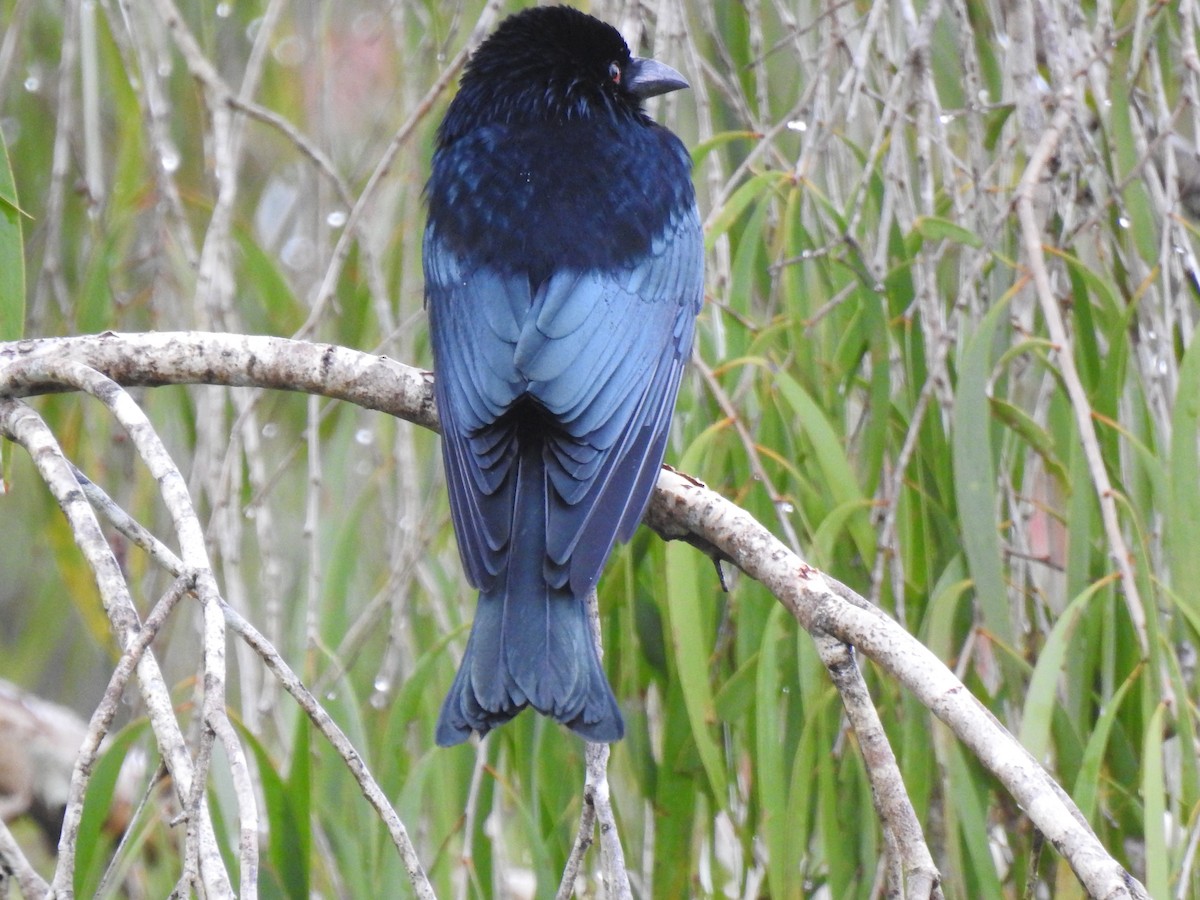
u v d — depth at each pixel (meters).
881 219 7.90
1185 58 7.86
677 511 6.71
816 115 8.12
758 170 8.62
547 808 8.12
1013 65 8.27
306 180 10.61
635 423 7.73
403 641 8.60
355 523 8.88
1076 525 7.12
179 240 9.35
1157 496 7.13
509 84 8.98
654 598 8.23
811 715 7.14
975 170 8.18
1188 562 7.00
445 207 8.46
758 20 8.68
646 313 8.17
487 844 7.95
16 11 9.54
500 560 6.59
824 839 7.25
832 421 8.09
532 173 8.47
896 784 5.24
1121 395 7.78
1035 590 7.87
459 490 7.04
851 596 6.06
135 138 9.90
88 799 7.23
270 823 7.38
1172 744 7.43
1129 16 8.73
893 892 5.34
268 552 8.37
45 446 5.80
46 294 9.25
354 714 7.98
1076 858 4.64
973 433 7.15
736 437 8.07
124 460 9.68
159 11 9.33
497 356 7.71
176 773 4.78
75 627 12.52
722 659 8.15
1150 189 7.85
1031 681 6.53
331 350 7.37
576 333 7.82
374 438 9.23
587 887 7.95
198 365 7.08
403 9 9.90
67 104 9.30
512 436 7.25
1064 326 8.00
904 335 8.10
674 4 8.88
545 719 8.12
